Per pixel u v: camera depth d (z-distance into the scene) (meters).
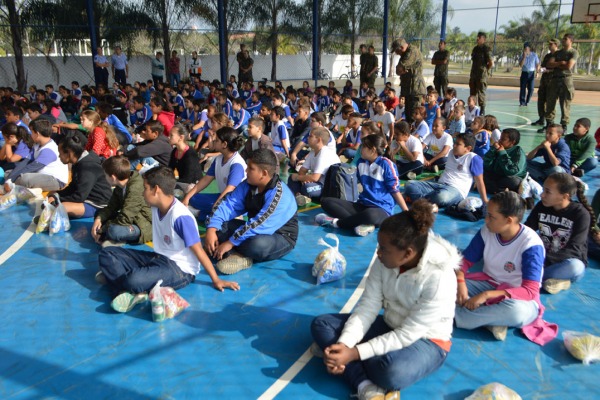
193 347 3.02
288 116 10.66
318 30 20.52
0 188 6.24
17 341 3.07
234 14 18.50
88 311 3.44
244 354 2.96
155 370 2.80
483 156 7.08
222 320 3.33
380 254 2.47
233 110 11.52
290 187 6.07
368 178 5.02
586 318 3.37
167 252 3.66
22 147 6.79
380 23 22.45
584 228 3.67
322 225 5.27
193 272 3.73
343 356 2.46
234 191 4.22
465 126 10.41
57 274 4.02
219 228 4.08
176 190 5.74
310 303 3.58
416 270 2.50
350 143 8.06
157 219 3.59
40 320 3.32
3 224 5.25
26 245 4.65
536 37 21.73
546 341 3.08
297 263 4.27
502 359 2.91
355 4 21.39
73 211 5.16
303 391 2.63
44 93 13.84
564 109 10.97
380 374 2.46
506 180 6.13
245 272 4.07
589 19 19.11
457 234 4.99
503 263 3.22
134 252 3.69
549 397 2.58
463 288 3.16
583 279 3.97
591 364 2.86
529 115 14.55
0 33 15.48
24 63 15.89
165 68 17.89
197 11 17.69
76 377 2.74
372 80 16.78
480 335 3.15
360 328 2.60
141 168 6.77
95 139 6.57
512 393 2.46
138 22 17.06
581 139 7.09
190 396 2.59
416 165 6.91
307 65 21.31
